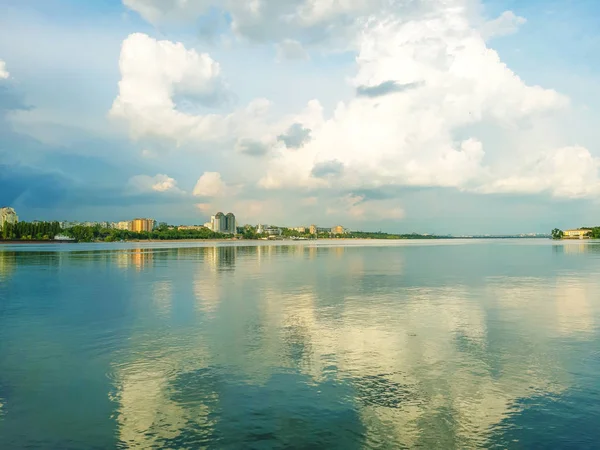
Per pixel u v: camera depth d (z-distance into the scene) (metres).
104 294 37.34
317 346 20.38
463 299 34.19
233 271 60.56
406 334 22.61
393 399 14.31
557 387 15.32
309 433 12.16
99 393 15.03
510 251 135.12
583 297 35.19
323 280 48.22
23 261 83.50
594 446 11.47
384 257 100.38
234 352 19.45
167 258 95.56
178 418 13.14
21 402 14.34
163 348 20.17
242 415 13.27
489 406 13.81
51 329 24.17
